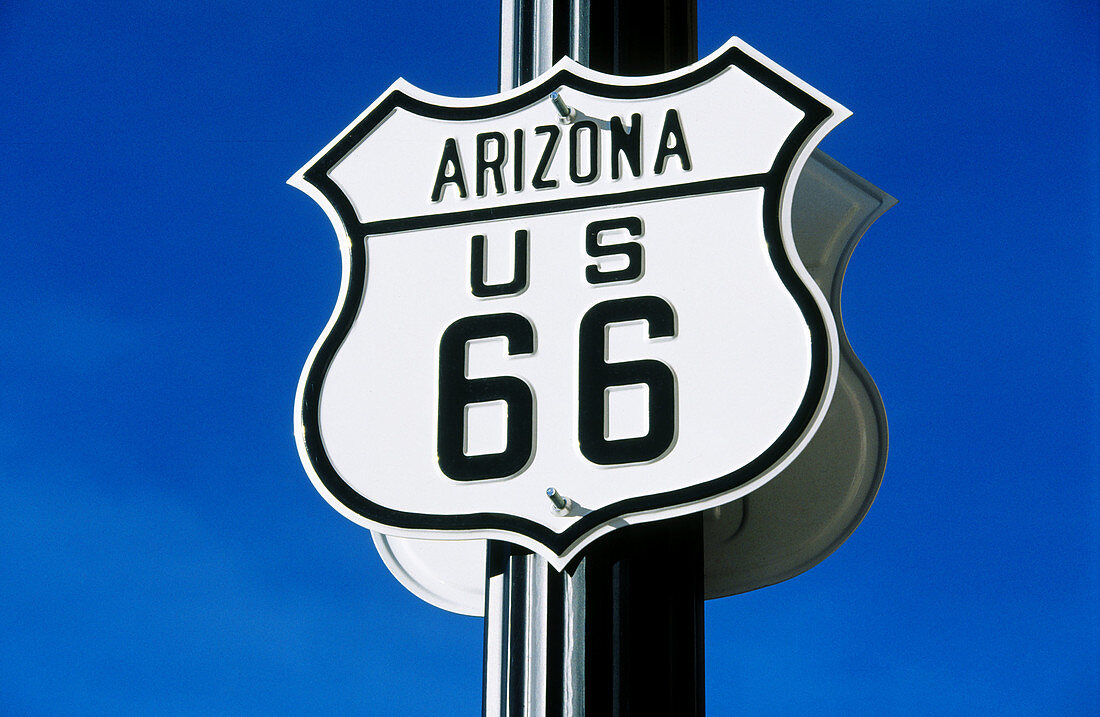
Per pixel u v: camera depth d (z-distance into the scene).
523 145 3.30
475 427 3.08
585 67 3.32
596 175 3.22
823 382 2.93
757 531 3.24
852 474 3.23
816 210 3.49
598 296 3.11
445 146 3.38
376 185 3.39
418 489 3.07
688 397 2.98
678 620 2.79
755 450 2.90
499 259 3.22
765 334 2.99
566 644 2.75
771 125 3.18
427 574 3.61
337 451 3.16
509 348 3.12
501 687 2.76
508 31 3.44
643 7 3.35
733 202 3.12
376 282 3.29
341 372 3.23
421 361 3.19
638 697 2.70
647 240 3.13
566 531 2.90
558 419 3.03
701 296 3.06
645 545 2.85
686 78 3.25
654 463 2.93
